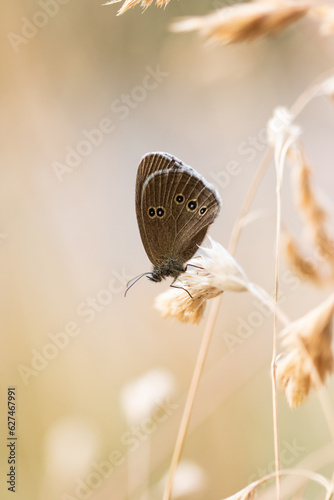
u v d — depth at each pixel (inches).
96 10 39.1
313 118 44.0
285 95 41.8
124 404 25.6
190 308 23.0
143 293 31.3
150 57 43.2
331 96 24.0
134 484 26.1
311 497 26.4
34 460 27.5
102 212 38.2
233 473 27.3
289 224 36.8
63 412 28.0
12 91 31.3
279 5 23.6
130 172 41.6
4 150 30.5
